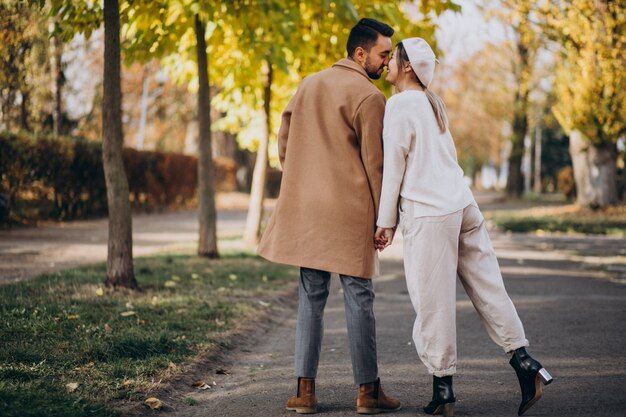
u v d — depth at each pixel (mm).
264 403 3770
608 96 16578
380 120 3594
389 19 8852
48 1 6902
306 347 3613
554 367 4480
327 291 3742
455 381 4164
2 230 13922
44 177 15734
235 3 7805
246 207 29078
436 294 3449
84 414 3172
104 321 5246
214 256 10180
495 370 4430
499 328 3516
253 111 12594
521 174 39938
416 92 3537
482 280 3541
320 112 3699
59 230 14648
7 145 14266
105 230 15188
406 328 5953
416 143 3475
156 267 8773
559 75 18266
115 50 6758
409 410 3605
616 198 21656
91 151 18000
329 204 3607
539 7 15883
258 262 9898
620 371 4344
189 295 6770
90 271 8055
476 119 43562
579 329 5812
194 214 23281
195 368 4355
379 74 3861
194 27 9414
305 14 9500
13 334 4613
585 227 17219
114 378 3852
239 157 35875
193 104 32125
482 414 3486
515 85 32531
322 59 10086
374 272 3637
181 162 25844
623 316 6438
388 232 3549
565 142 58094
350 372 4430
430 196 3455
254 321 5980
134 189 21922
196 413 3605
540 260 11766
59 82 17500
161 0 7531
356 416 3523
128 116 31016
